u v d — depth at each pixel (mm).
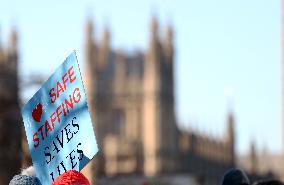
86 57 122000
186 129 130125
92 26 122000
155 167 116250
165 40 122812
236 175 7285
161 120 119688
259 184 7801
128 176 42250
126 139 117438
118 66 122875
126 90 121562
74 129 5926
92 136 5844
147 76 121062
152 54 121625
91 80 120250
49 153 6074
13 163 27781
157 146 117375
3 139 28750
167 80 122125
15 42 72250
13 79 33344
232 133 151250
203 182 26203
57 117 6035
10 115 30891
